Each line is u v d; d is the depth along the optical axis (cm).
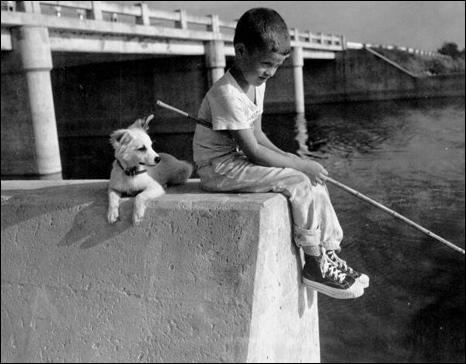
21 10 1396
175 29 2000
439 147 1727
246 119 295
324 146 1969
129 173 319
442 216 916
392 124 2461
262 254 277
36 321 329
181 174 362
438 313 561
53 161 1475
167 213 298
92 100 2519
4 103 1472
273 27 272
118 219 312
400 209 984
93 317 313
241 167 303
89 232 321
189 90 2367
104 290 312
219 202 288
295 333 318
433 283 641
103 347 308
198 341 283
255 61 280
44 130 1449
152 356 293
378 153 1719
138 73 2441
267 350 284
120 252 311
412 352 467
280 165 298
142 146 319
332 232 303
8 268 342
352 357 471
